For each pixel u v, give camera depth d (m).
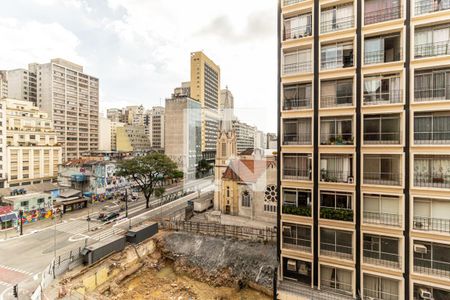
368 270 20.06
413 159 18.98
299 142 23.23
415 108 18.88
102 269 27.09
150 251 34.19
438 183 18.58
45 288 22.91
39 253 30.64
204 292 26.66
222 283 27.77
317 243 21.81
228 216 40.44
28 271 26.39
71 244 33.28
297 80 23.00
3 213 39.62
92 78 112.88
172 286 27.89
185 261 31.59
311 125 22.72
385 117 20.16
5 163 55.50
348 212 20.73
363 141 20.70
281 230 23.47
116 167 57.38
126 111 176.88
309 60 22.95
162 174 53.75
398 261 19.50
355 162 20.72
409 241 18.88
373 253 20.33
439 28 18.72
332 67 22.03
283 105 23.95
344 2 21.38
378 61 20.41
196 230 36.38
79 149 106.19
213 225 37.16
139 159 51.84
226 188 41.59
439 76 18.72
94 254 27.69
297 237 23.06
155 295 26.42
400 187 19.12
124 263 29.89
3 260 28.81
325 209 21.59
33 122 67.00
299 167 23.23
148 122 158.12
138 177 53.69
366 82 20.80
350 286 21.09
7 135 58.53
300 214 22.52
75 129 104.44
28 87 96.69
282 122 23.84
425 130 18.88
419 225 18.75
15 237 35.97
